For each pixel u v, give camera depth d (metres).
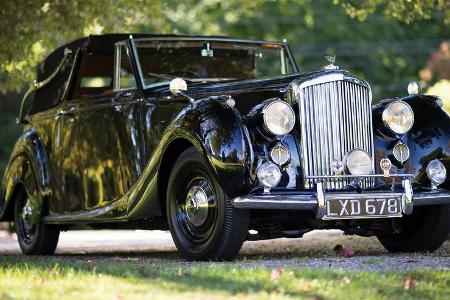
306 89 7.51
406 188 7.57
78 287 5.58
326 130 7.57
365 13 12.47
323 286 5.63
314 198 7.28
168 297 5.19
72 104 9.39
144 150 8.38
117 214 8.38
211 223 7.38
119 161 8.69
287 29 31.86
